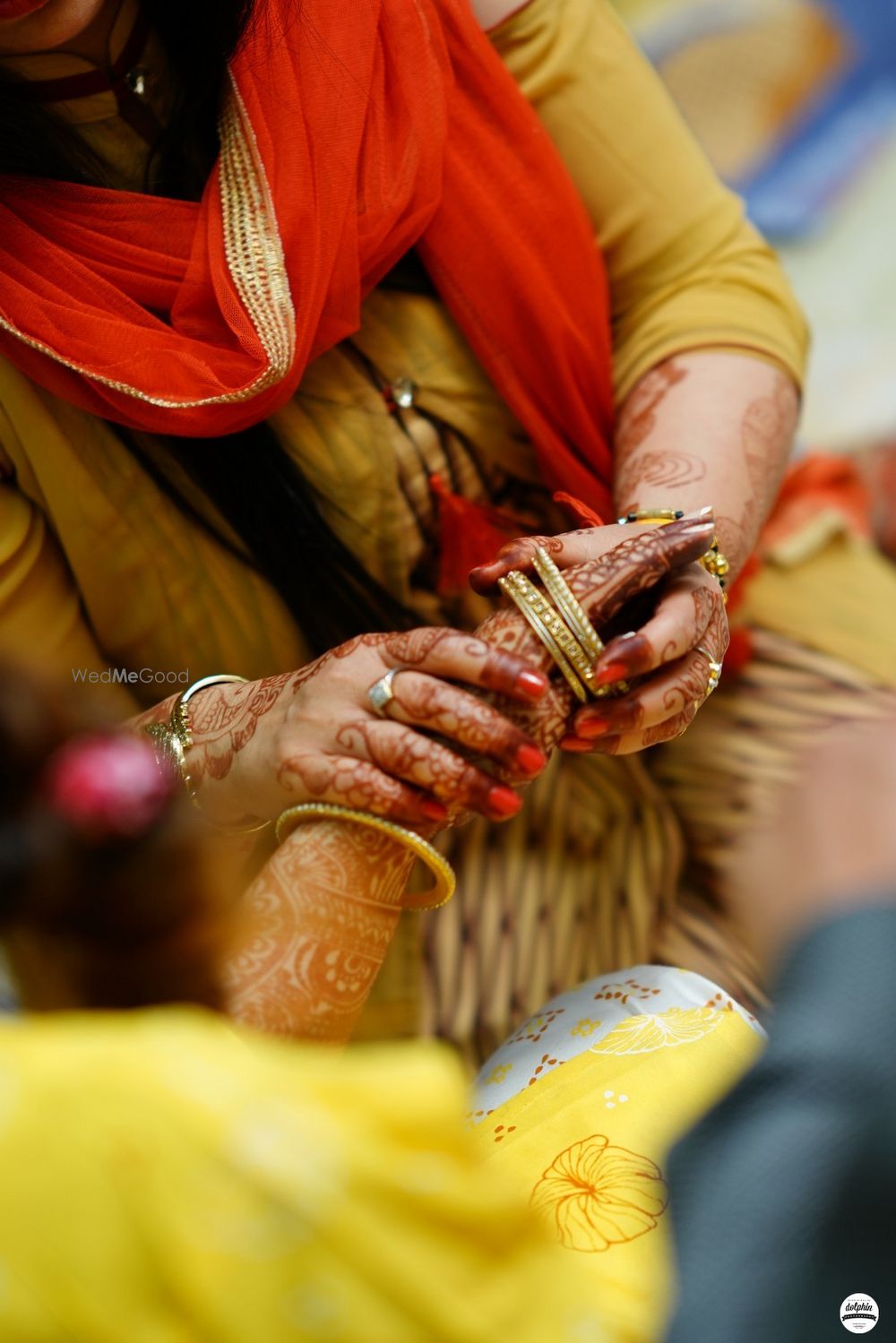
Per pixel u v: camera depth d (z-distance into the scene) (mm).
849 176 3148
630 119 1846
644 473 1702
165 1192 760
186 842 863
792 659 2232
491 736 1260
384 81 1639
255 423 1646
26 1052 816
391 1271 770
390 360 1734
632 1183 1216
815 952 914
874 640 2275
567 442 1848
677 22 3295
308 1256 760
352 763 1297
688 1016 1370
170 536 1705
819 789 1339
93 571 1715
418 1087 842
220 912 888
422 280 1767
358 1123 812
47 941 851
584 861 1961
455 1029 1872
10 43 1497
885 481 2697
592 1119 1278
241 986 1260
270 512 1703
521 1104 1315
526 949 1912
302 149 1578
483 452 1812
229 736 1441
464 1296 787
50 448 1629
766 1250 838
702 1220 861
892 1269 825
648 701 1324
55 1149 768
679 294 1868
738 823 2074
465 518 1790
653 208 1858
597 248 1818
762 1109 876
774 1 3275
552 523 1904
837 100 3211
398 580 1778
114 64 1554
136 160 1626
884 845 1309
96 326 1555
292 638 1782
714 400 1773
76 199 1594
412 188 1632
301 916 1282
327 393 1702
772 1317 826
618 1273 1146
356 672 1332
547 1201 1216
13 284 1554
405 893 1350
